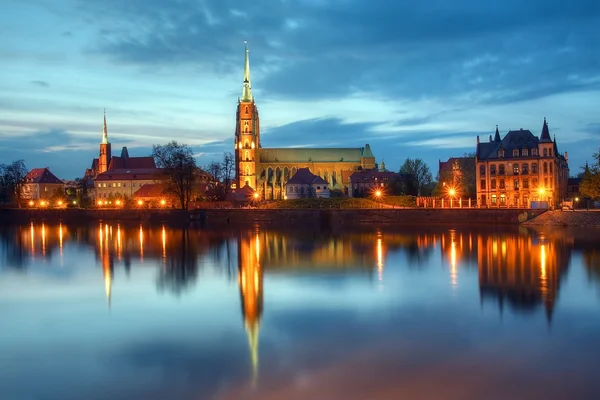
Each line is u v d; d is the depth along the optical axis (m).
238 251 92.25
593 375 30.80
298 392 29.28
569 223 138.75
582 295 50.72
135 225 174.38
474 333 38.78
